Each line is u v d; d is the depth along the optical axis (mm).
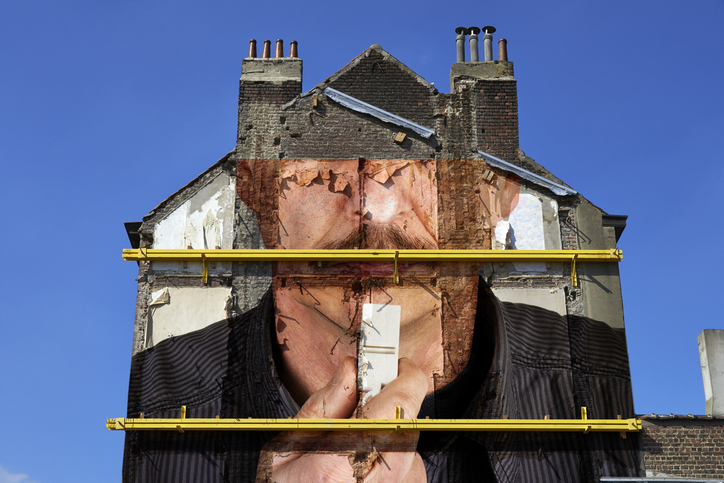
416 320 17766
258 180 18812
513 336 17641
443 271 18172
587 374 17391
